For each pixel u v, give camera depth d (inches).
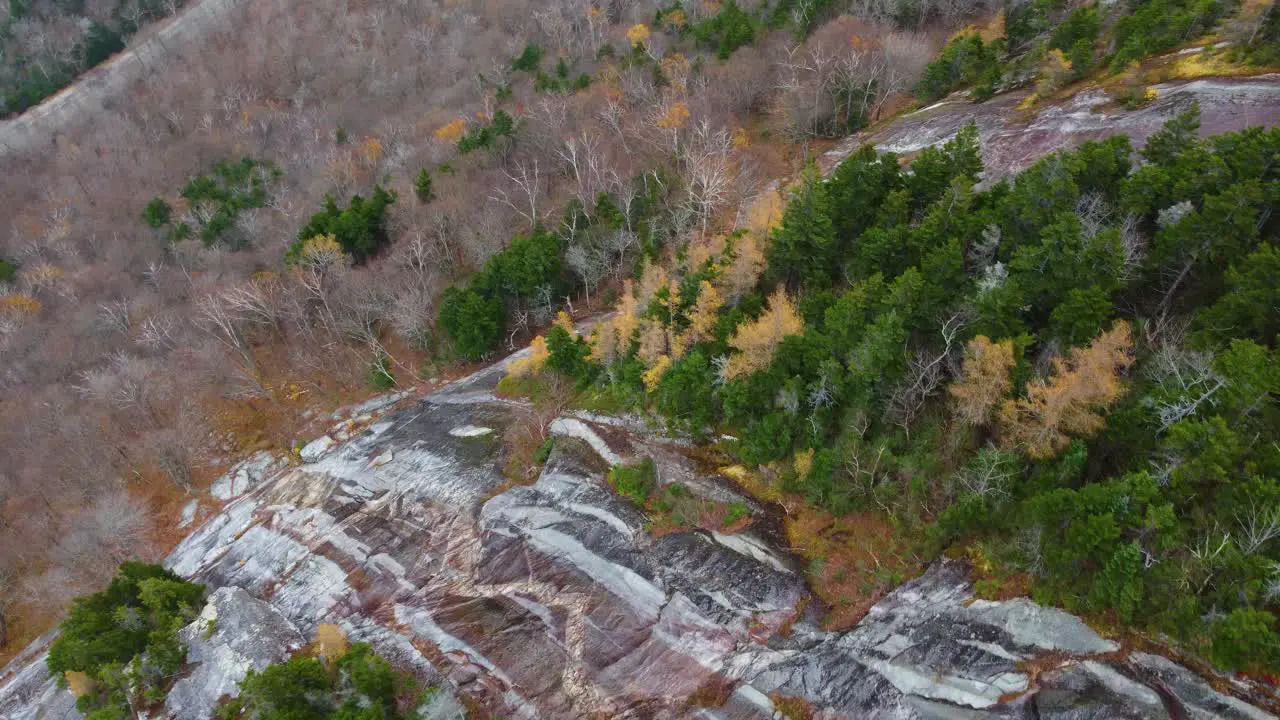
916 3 3366.1
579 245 2699.3
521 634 1656.0
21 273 3346.5
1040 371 1435.8
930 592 1386.6
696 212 2623.0
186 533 2365.9
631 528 1737.2
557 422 2095.2
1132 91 2278.5
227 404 2706.7
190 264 3230.8
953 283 1647.4
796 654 1422.2
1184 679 1121.4
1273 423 1197.1
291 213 3344.0
